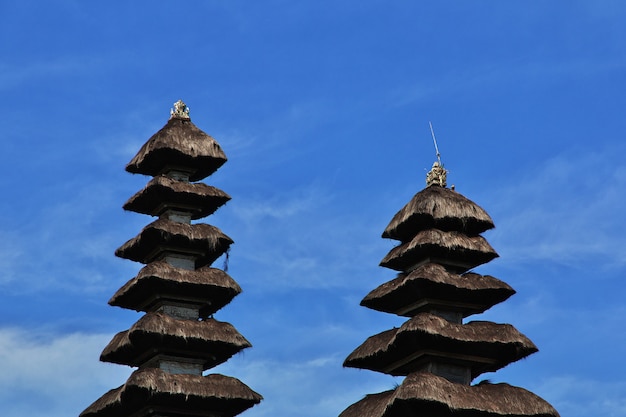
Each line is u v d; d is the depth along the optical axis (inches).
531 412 3681.1
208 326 4067.4
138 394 3909.9
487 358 3818.9
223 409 4013.3
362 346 3897.6
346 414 3823.8
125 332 4153.5
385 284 3937.0
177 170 4296.3
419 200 3914.9
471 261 3917.3
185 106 4416.8
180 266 4178.2
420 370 3828.7
